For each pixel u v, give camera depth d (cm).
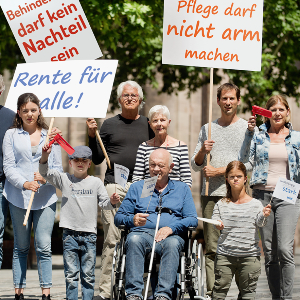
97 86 947
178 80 2112
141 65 2045
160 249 749
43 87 966
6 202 910
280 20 2016
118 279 714
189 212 795
